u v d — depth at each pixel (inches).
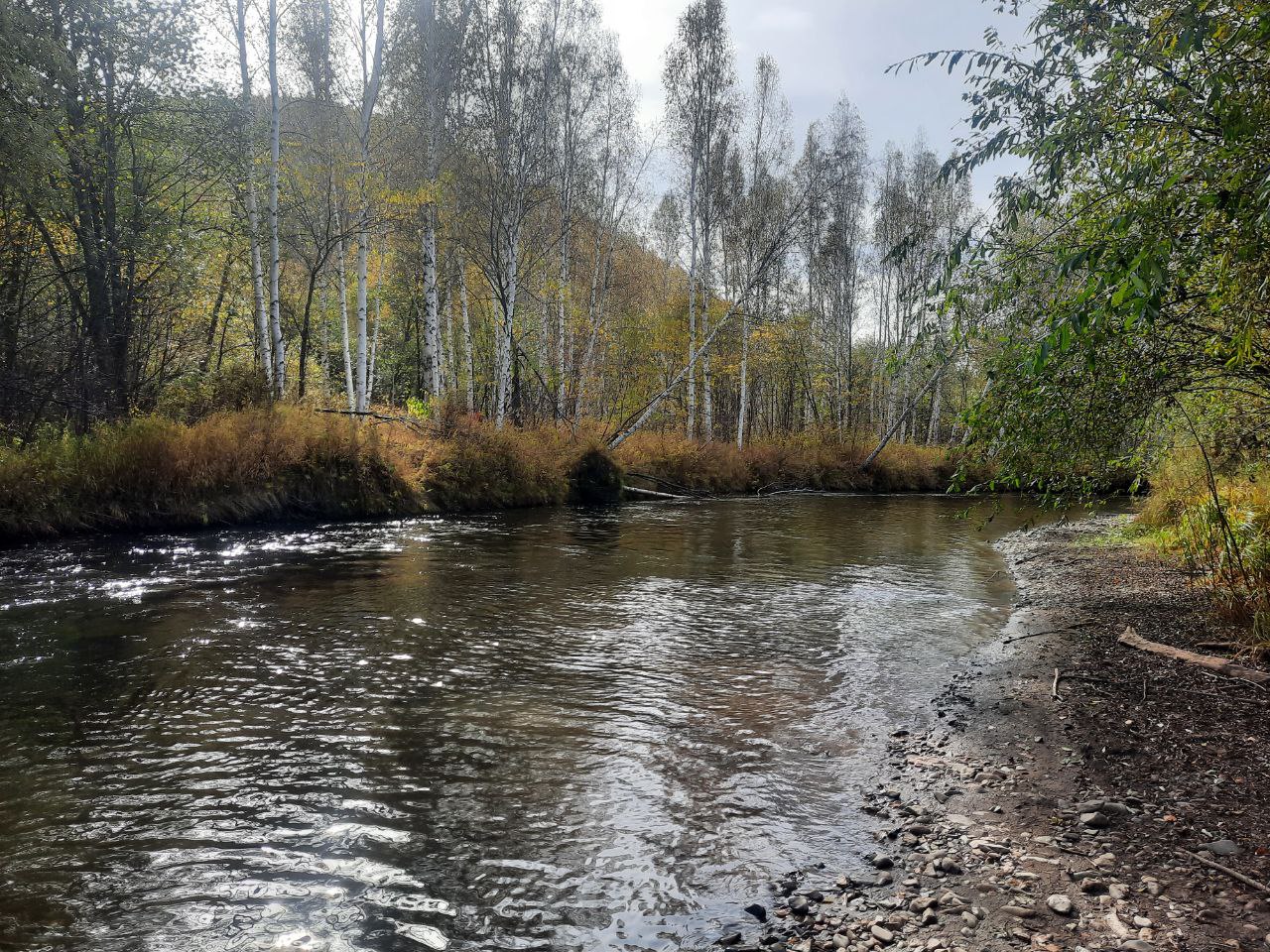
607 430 1099.3
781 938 123.7
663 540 608.1
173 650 274.8
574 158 1116.5
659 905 133.2
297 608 340.8
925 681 266.5
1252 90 155.6
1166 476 574.9
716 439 1318.9
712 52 1151.0
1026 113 192.1
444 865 144.9
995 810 169.5
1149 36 165.8
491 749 199.8
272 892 134.4
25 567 398.0
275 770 184.1
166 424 576.7
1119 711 227.8
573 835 157.2
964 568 510.6
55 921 125.1
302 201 818.2
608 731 214.1
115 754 190.5
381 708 226.2
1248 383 258.2
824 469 1306.6
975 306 218.5
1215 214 151.0
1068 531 700.0
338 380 1338.6
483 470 804.6
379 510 677.3
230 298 991.0
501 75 933.8
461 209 951.0
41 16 568.4
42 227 607.2
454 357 1349.7
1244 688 238.8
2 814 160.4
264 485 603.2
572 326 1175.0
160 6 625.3
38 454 495.5
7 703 222.1
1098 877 140.0
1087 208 192.7
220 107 671.8
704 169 1173.7
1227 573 305.9
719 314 1366.9
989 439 244.8
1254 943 118.0
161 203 699.4
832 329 1641.2
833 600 397.7
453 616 339.0
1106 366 213.3
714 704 238.2
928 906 132.4
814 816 167.5
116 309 658.2
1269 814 159.0
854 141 1454.2
